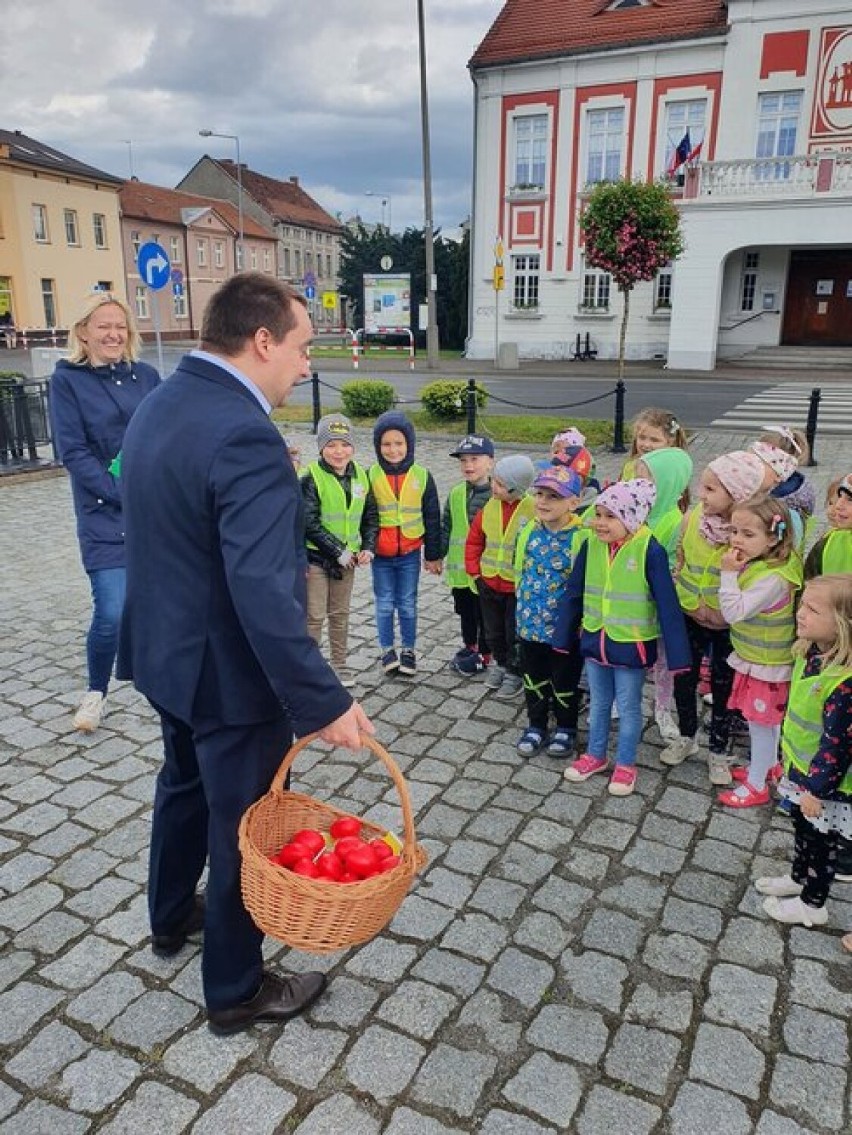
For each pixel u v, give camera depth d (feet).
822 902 9.22
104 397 13.02
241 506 6.33
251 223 198.29
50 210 136.56
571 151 89.71
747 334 89.61
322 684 6.43
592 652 11.63
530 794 11.86
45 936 9.10
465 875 10.09
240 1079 7.34
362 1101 7.12
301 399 64.75
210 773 7.11
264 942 8.96
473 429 43.47
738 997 8.26
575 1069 7.44
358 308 168.55
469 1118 6.97
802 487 12.85
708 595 11.94
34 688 15.40
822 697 8.71
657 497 13.20
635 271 46.57
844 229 71.46
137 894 9.78
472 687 15.37
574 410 52.31
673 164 84.07
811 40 78.48
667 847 10.65
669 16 86.02
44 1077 7.38
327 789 11.99
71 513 29.27
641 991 8.33
